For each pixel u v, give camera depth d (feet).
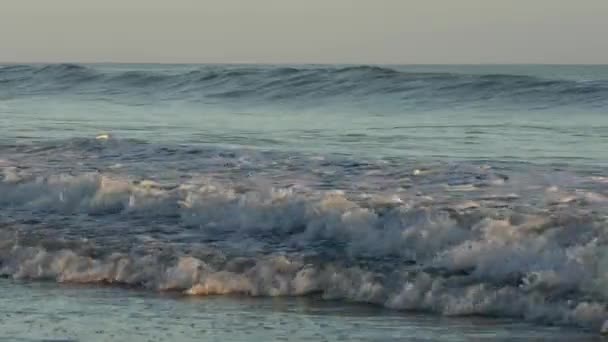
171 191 115.75
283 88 317.22
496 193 112.57
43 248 100.53
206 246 97.35
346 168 133.80
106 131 207.31
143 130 211.20
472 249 86.48
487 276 83.46
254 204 105.29
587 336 73.26
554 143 176.65
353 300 85.10
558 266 81.30
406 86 294.66
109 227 107.34
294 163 138.92
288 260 90.89
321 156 146.82
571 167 136.46
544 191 113.39
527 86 273.54
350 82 306.35
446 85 288.10
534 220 90.48
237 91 326.24
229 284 89.56
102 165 140.77
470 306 80.38
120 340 75.72
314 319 80.18
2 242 103.35
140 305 85.66
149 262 94.48
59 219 112.47
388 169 132.36
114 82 371.76
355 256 91.20
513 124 220.84
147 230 105.09
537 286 79.92
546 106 262.26
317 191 112.27
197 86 342.03
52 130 209.97
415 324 77.92
